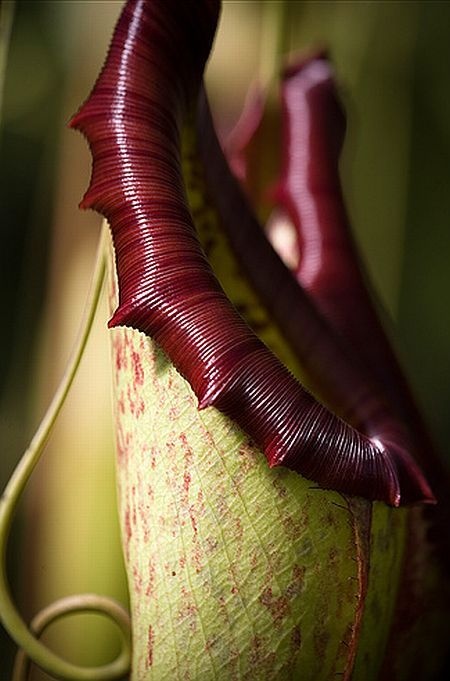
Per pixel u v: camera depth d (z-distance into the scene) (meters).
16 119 0.56
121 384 0.32
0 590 0.33
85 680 0.34
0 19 0.38
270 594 0.30
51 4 0.55
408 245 0.68
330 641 0.31
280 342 0.34
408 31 0.59
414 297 0.69
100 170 0.30
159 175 0.30
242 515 0.30
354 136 0.55
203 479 0.30
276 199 0.40
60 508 0.48
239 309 0.34
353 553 0.31
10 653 0.50
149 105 0.30
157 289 0.29
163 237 0.29
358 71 0.59
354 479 0.29
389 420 0.33
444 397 0.69
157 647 0.31
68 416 0.49
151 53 0.31
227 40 0.54
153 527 0.31
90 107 0.30
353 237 0.40
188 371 0.29
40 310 0.57
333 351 0.34
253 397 0.29
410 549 0.35
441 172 0.67
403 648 0.35
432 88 0.64
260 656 0.31
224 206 0.33
